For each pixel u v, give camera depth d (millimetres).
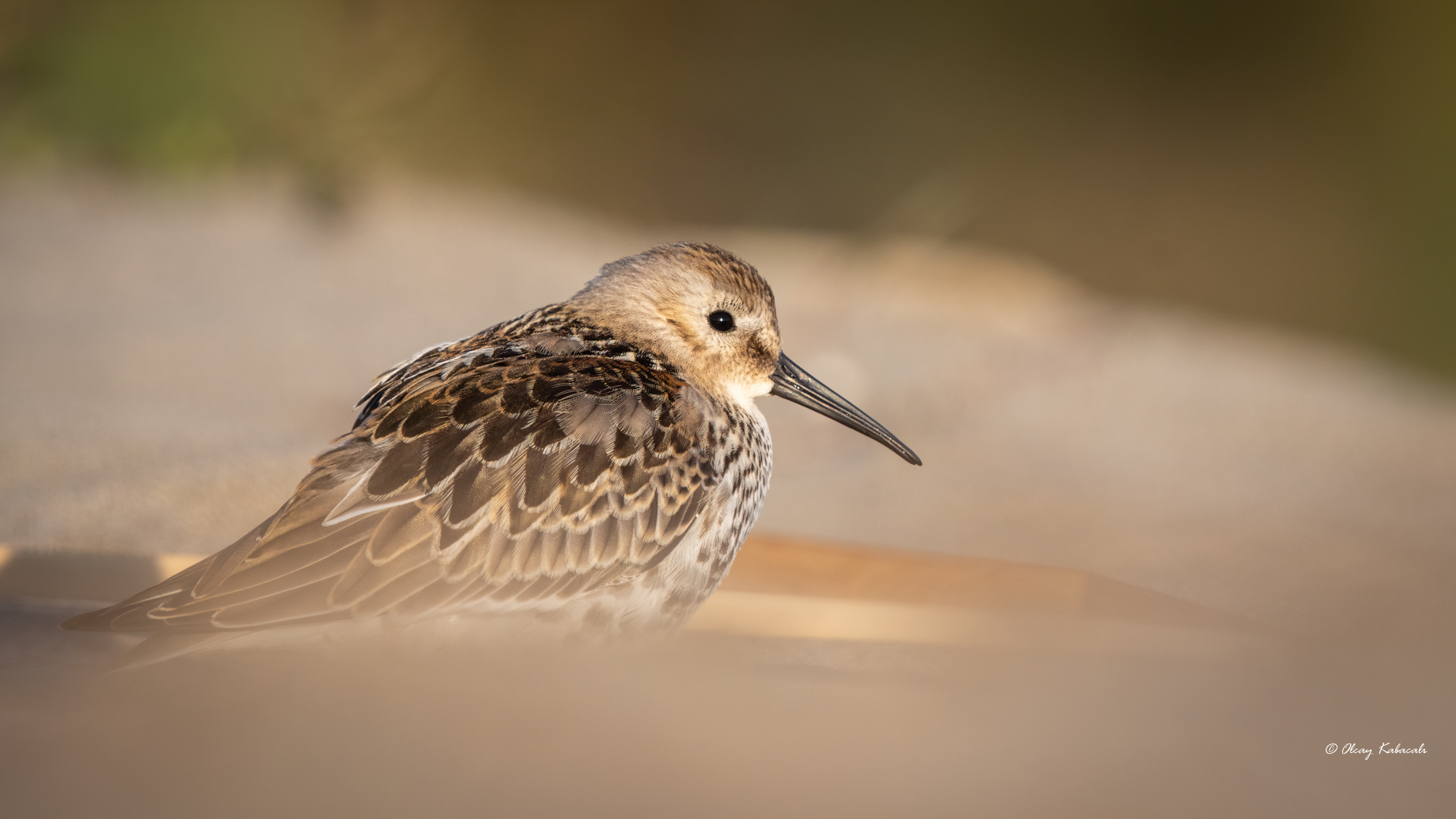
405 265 18344
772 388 8352
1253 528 12469
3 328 14562
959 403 15719
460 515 6301
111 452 11273
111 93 20766
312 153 21359
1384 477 14375
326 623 6121
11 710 5504
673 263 7934
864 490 13031
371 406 7133
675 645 7176
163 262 17359
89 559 7500
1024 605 7793
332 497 6215
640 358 7520
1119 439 15102
